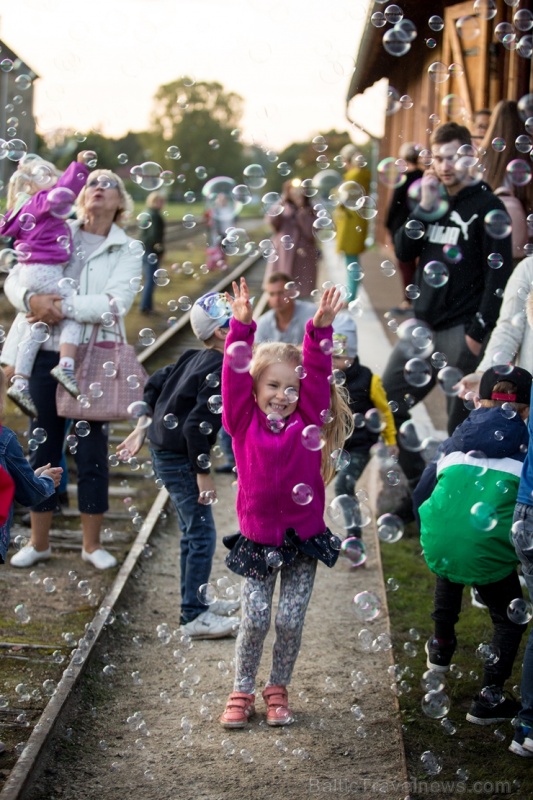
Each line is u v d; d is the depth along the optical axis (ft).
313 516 10.64
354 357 15.53
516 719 10.24
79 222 15.34
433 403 23.81
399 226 16.43
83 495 15.58
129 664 12.41
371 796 9.50
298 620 10.78
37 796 9.36
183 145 241.76
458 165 14.57
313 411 10.82
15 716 10.81
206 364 12.60
